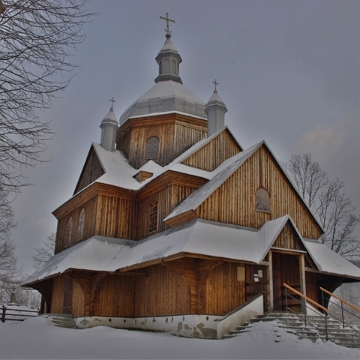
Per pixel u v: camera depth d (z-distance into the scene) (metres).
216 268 19.77
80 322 23.17
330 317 18.88
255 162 22.98
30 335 16.91
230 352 13.45
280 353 13.41
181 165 24.47
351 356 13.49
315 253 22.80
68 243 30.44
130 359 11.14
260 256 19.03
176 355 12.45
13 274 62.16
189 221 20.89
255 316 18.39
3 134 9.65
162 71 35.38
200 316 18.56
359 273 22.64
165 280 21.84
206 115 31.41
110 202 26.25
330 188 37.72
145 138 30.81
